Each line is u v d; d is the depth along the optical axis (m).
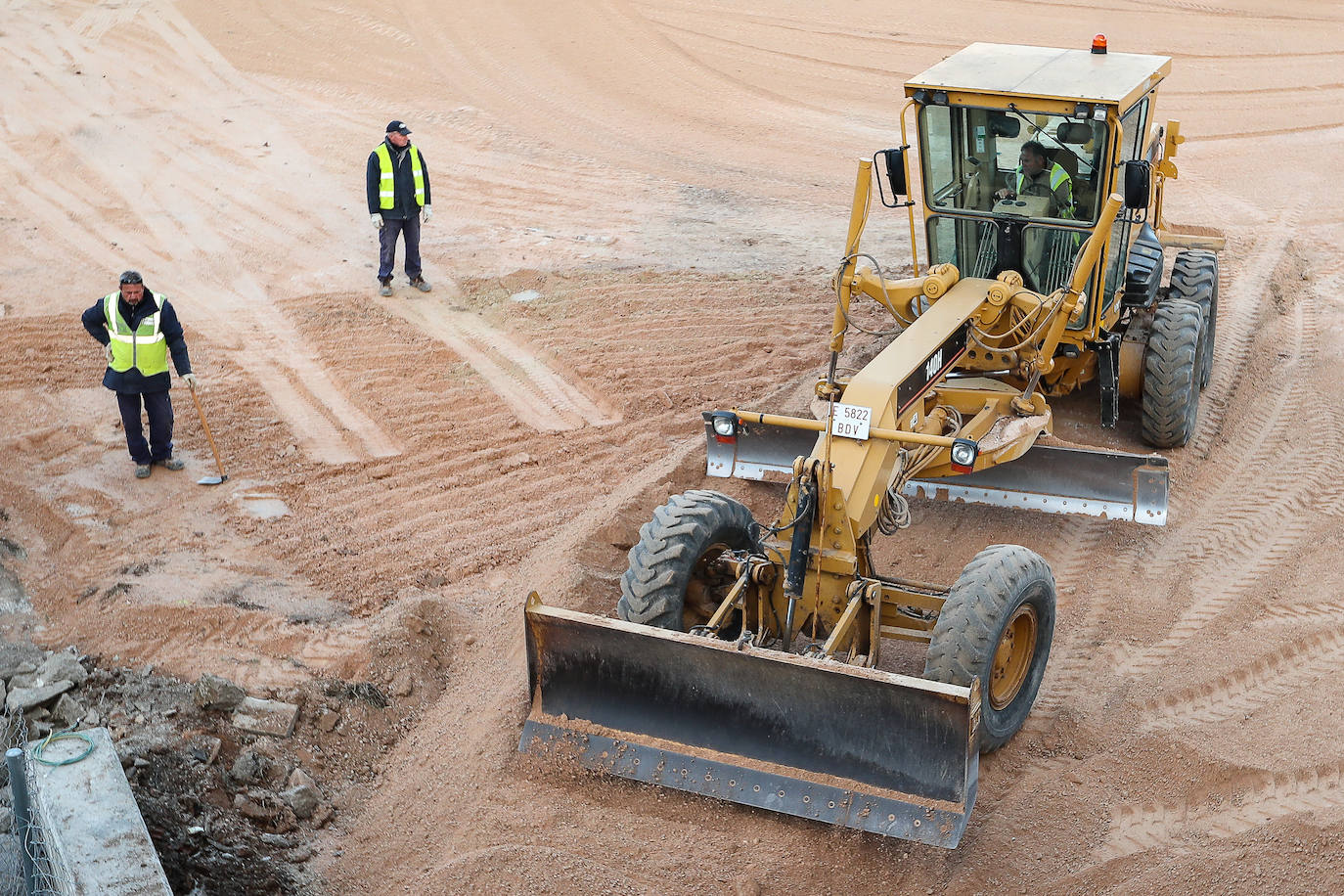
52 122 19.20
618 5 25.03
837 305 7.55
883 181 17.36
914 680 5.48
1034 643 6.55
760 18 24.38
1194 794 6.28
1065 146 8.38
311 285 13.60
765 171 17.86
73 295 13.12
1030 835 6.00
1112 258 8.99
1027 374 8.34
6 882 5.18
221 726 6.46
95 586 7.71
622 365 11.41
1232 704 6.91
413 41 23.33
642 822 6.09
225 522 8.70
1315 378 11.20
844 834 5.98
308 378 11.25
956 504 9.31
